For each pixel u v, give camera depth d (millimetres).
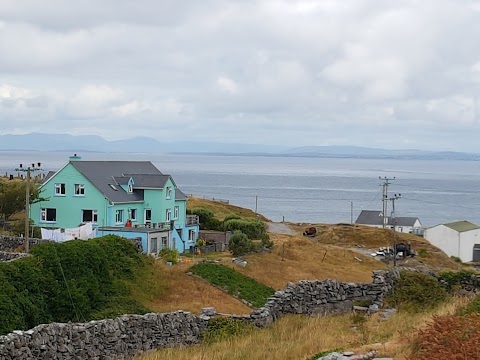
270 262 52375
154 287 37125
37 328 19031
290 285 28047
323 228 102750
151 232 54969
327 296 28844
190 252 59406
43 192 65750
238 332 24438
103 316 30828
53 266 30797
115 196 64688
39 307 28625
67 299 30062
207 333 24688
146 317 23000
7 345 17594
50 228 62406
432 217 186375
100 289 33125
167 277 39531
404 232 113312
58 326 19750
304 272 51156
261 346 21438
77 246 32844
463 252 104500
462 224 110125
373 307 28172
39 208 65812
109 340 21391
